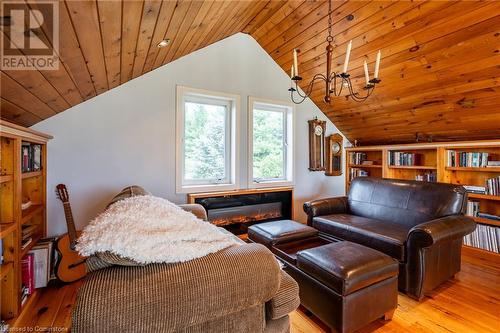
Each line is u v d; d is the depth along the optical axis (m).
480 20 1.91
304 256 1.72
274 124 3.79
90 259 0.86
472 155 2.91
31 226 2.05
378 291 1.58
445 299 1.95
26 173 1.85
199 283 0.85
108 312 0.74
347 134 4.36
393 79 2.81
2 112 1.60
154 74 2.78
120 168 2.62
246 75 3.40
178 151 2.91
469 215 2.92
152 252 0.85
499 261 2.62
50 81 1.54
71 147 2.39
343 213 3.12
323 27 2.63
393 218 2.65
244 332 0.98
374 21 2.33
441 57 2.32
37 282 1.98
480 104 2.57
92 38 1.29
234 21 2.64
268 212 3.62
